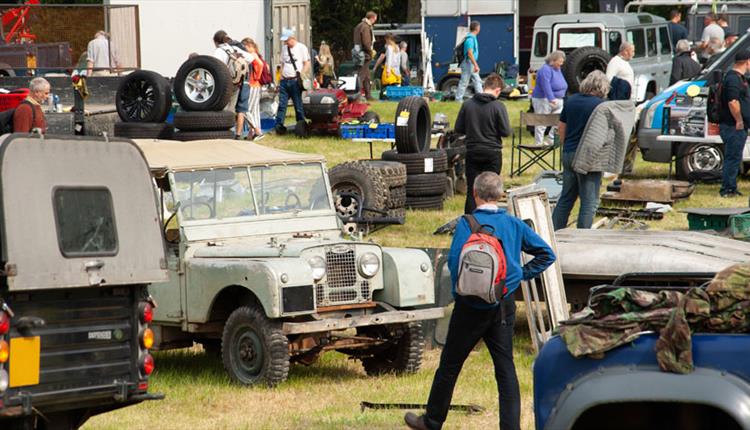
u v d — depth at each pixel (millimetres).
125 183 14492
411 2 110812
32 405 13492
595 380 11695
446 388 15828
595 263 21594
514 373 15805
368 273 20219
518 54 78312
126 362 14531
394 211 34719
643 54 64062
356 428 17000
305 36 60156
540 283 22969
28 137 13602
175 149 21641
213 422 17344
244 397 18875
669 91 41250
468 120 30578
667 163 43531
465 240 15492
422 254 20844
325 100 50625
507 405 15695
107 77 43594
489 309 15445
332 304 19969
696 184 40750
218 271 19719
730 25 76312
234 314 19781
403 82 75500
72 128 37281
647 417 12148
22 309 13547
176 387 19609
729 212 28891
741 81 37344
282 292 18984
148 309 14633
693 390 11328
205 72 42094
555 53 46406
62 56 52812
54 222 13695
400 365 20953
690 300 11703
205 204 20781
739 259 21422
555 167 43938
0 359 13250
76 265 13820
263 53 56344
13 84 43250
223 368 21250
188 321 20328
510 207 20938
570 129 27812
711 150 40500
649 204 35719
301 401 18750
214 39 47656
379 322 19875
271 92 53156
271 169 21562
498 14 76250
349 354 21359
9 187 13359
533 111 47781
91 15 54969
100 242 14125
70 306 13969
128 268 14336
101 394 14242
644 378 11531
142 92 42031
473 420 17625
